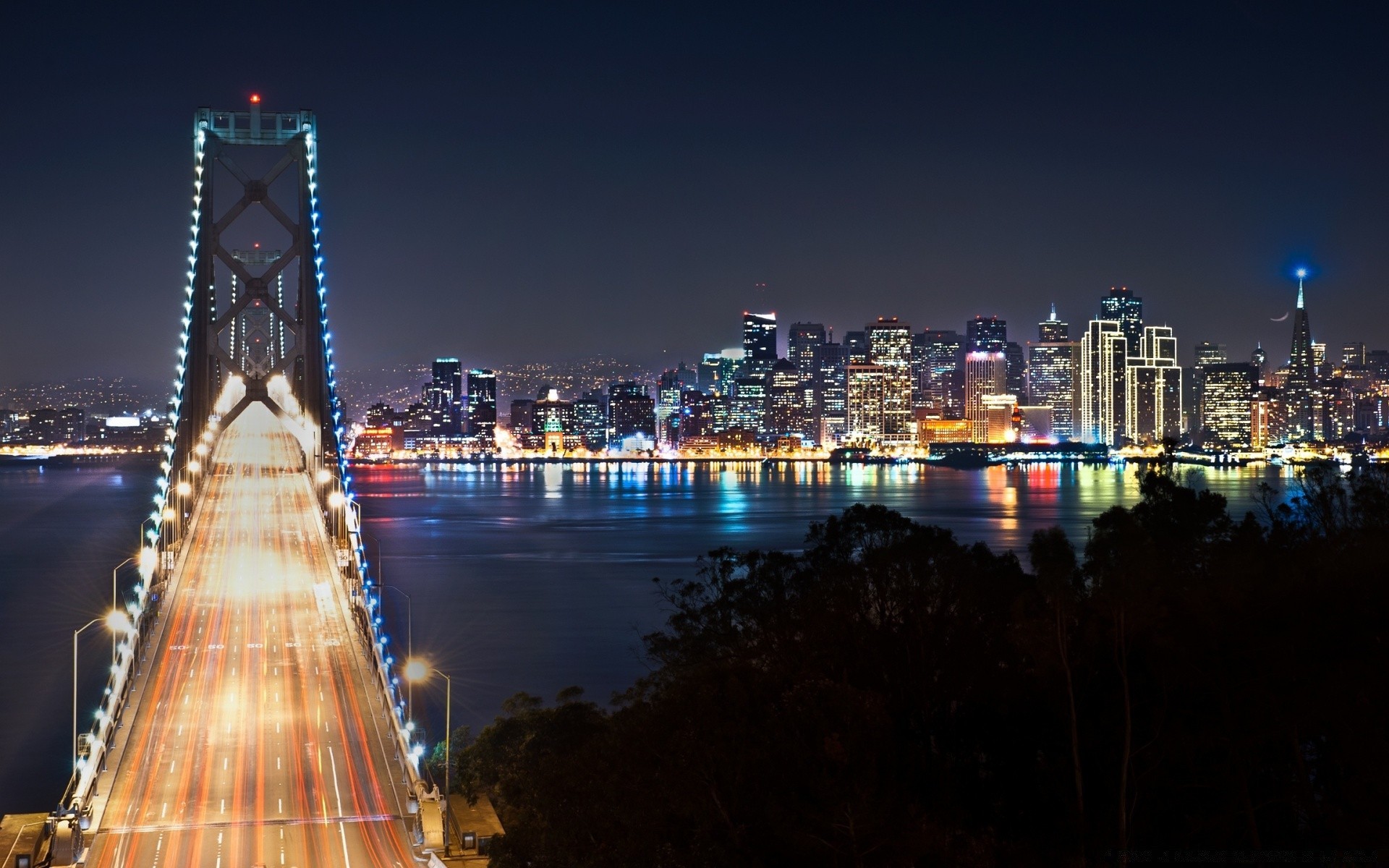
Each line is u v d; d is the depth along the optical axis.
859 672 61.69
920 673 60.84
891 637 63.31
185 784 77.19
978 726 57.31
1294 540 63.19
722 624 75.94
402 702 95.12
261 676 101.69
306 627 118.19
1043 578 55.66
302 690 98.06
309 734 87.38
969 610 63.16
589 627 181.12
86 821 69.75
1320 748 55.09
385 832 69.94
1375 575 54.25
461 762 85.31
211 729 88.25
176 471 180.50
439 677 145.50
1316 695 51.34
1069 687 52.56
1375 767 49.75
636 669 150.50
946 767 53.31
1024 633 55.22
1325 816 51.75
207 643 112.25
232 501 194.25
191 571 144.25
